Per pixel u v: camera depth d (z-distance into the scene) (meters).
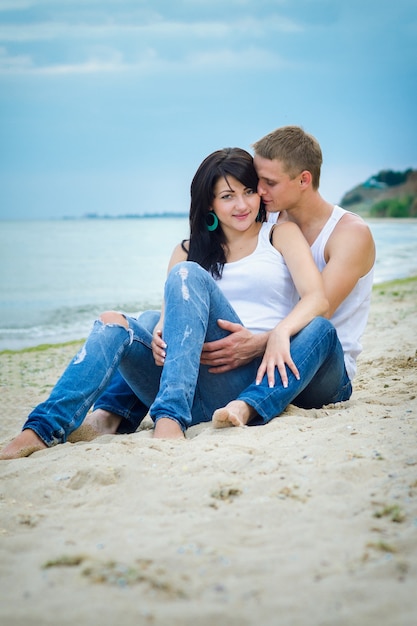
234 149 4.12
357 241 4.16
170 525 2.51
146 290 21.67
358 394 4.61
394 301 12.66
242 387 4.00
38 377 8.24
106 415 4.16
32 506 2.91
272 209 4.19
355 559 2.17
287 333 3.81
